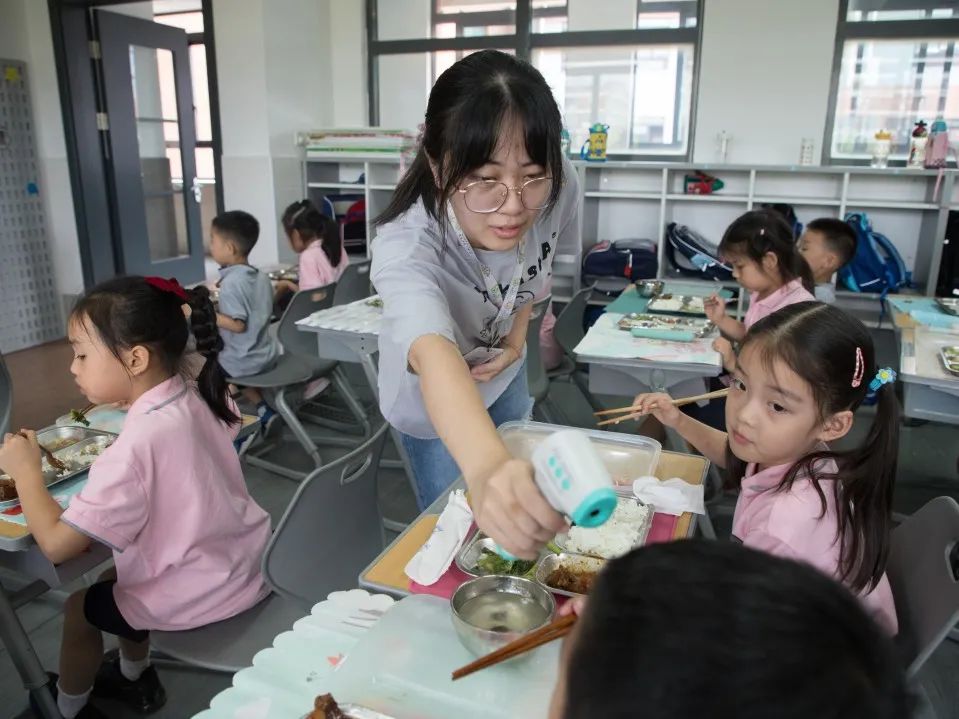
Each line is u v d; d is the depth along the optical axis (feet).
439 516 3.87
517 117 2.96
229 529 4.78
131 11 17.38
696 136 15.37
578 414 12.09
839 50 14.19
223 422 5.06
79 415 5.98
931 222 13.75
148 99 18.16
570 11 15.79
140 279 4.77
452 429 2.49
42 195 16.28
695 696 1.10
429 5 16.80
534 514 1.82
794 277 8.09
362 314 9.45
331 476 4.46
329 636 2.93
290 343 10.04
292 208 12.48
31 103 15.97
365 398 12.89
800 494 3.66
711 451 5.09
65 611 5.07
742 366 3.83
